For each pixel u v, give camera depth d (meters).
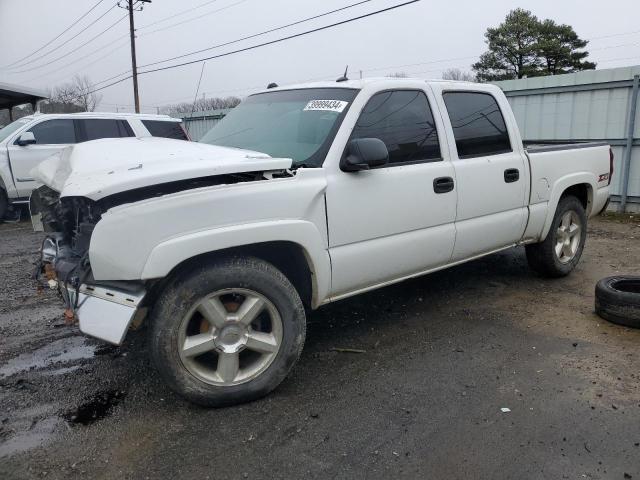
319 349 3.90
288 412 3.05
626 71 9.40
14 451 2.69
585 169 5.53
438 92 4.22
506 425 2.90
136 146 3.51
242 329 3.06
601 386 3.31
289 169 3.35
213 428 2.89
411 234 3.89
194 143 3.78
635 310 4.17
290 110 4.01
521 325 4.33
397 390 3.29
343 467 2.56
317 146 3.52
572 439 2.77
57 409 3.10
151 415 3.03
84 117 10.51
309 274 3.41
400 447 2.72
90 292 2.89
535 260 5.41
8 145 9.88
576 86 10.10
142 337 4.10
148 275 2.71
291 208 3.14
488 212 4.48
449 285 5.38
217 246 2.87
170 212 2.75
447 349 3.88
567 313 4.59
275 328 3.17
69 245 3.36
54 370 3.61
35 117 10.24
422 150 4.00
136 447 2.72
